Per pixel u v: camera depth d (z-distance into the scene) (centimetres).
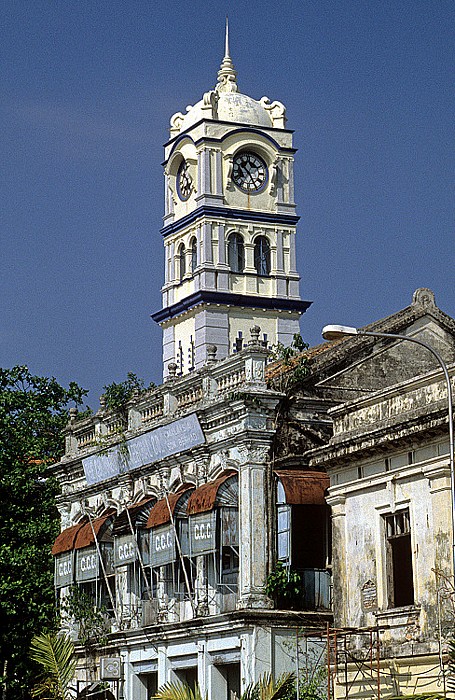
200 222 9469
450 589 3444
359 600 3825
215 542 4369
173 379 4959
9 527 5600
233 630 4303
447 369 3428
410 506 3656
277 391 4453
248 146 9631
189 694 3978
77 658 5272
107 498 5309
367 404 3909
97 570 5091
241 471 4419
